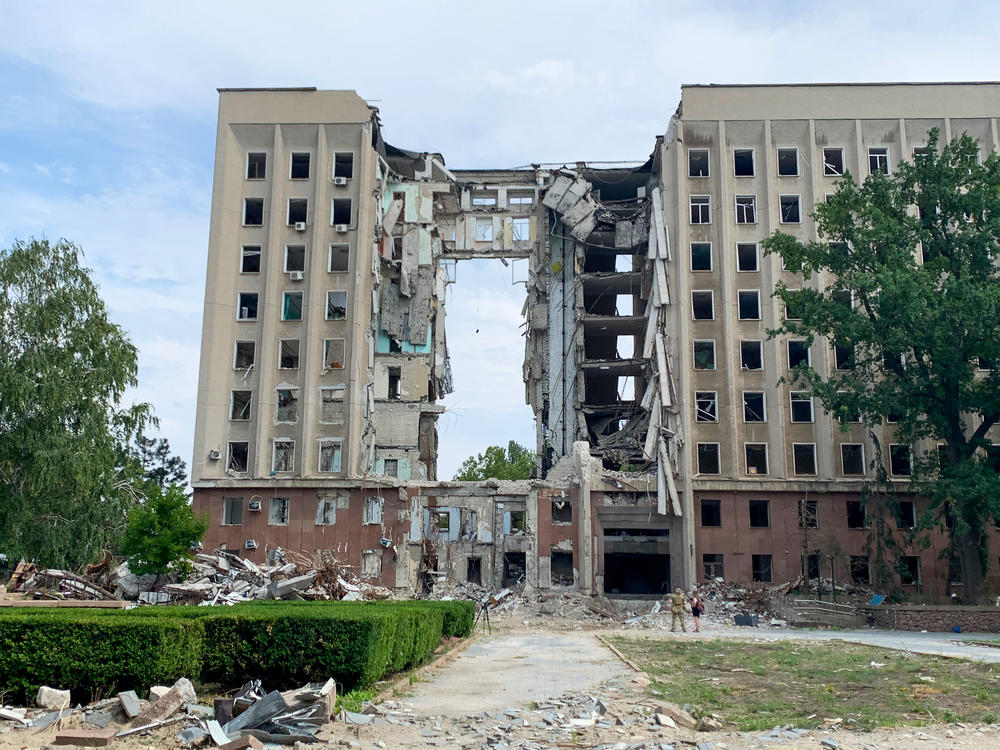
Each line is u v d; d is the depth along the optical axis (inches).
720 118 2133.4
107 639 569.3
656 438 2015.3
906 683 720.3
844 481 1940.2
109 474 1669.5
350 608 794.8
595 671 806.5
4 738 480.1
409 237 2347.4
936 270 1562.5
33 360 1598.2
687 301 2073.1
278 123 2186.3
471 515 2116.1
